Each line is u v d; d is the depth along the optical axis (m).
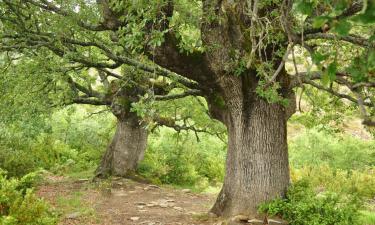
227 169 11.27
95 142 24.11
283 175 10.66
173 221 10.95
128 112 17.98
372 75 2.98
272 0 7.96
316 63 2.78
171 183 19.84
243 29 9.95
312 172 20.11
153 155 21.38
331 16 2.21
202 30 9.80
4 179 7.79
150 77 14.48
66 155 22.28
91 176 18.38
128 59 12.88
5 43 13.12
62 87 16.12
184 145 22.88
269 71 9.17
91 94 17.62
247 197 10.55
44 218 7.10
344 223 9.47
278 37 8.45
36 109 14.80
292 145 27.28
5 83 13.64
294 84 10.25
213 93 11.78
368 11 2.00
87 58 13.92
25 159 15.56
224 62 9.99
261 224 9.74
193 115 18.41
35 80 14.02
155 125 17.30
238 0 9.55
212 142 26.06
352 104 12.56
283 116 10.74
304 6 2.50
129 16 8.04
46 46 13.26
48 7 12.82
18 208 6.98
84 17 12.19
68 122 25.25
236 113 10.81
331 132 13.43
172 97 13.66
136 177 18.17
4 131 19.16
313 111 13.12
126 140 18.25
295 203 10.01
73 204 12.36
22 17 13.80
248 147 10.66
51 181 16.73
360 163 23.59
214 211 11.23
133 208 12.77
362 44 6.06
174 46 9.85
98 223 10.55
